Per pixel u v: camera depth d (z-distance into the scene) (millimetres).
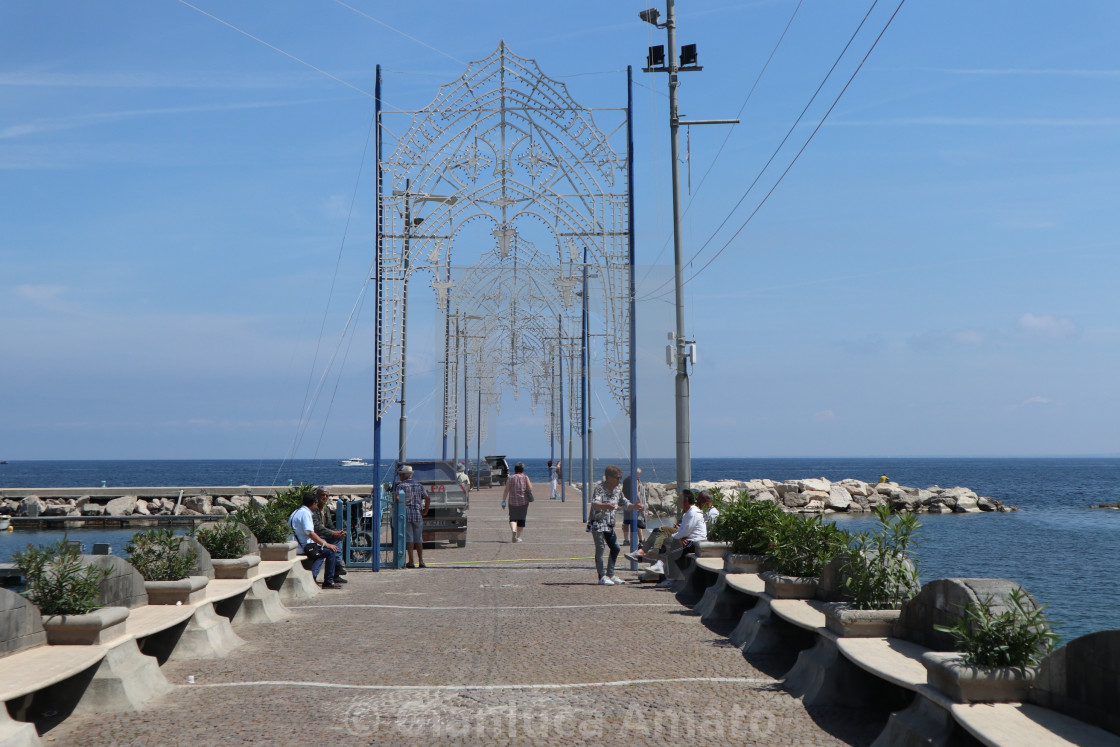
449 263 16703
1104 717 4578
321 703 6719
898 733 5453
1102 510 56625
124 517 38125
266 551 12180
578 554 18141
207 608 8805
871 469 189875
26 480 114438
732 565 10375
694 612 10984
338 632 9688
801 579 8500
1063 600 19969
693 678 7496
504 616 10703
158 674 7062
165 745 5730
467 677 7551
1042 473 151500
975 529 41031
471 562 16750
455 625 10086
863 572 7125
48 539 32312
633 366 16594
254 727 6109
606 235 16438
